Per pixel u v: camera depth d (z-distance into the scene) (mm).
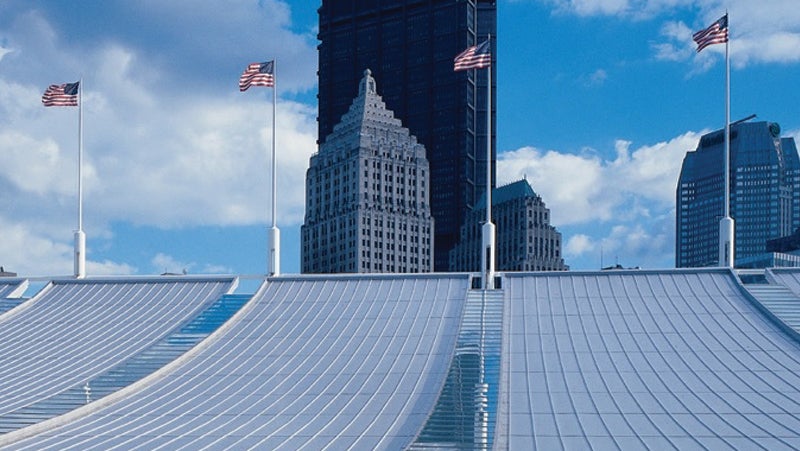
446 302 78375
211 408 61531
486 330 72312
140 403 63219
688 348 67375
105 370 69125
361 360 68812
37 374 69188
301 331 75188
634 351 67375
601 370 64375
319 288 83500
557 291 79250
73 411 60812
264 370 68188
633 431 53750
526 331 71938
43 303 85250
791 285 77875
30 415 60812
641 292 77938
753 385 60656
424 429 55719
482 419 56750
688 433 53062
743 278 80875
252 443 54812
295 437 55594
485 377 63812
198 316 79188
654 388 60844
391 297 80250
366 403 61000
